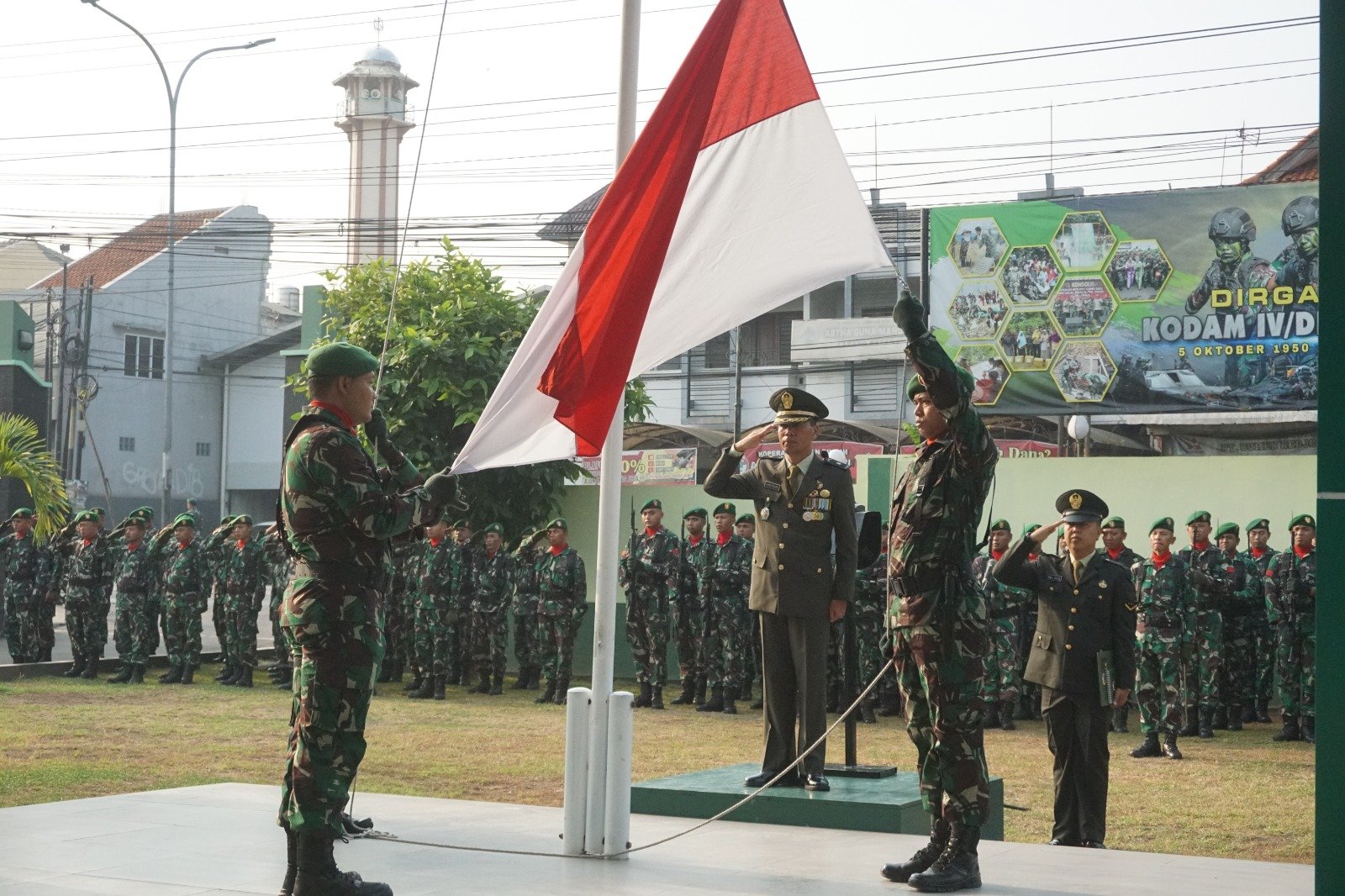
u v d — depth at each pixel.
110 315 45.75
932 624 5.16
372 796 7.73
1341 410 4.00
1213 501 15.53
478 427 5.64
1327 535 4.01
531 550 16.94
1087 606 7.62
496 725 13.30
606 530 5.88
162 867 5.53
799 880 5.31
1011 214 19.22
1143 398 18.47
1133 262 18.52
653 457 25.00
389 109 49.69
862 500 16.81
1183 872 5.54
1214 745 12.95
